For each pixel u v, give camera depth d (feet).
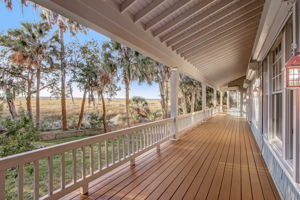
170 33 13.08
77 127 34.73
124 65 36.06
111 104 44.96
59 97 30.73
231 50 19.93
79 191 8.10
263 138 12.82
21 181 5.45
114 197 7.62
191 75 22.50
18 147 13.47
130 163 11.31
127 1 8.90
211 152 14.28
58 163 16.98
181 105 54.75
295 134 5.81
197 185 8.73
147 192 8.04
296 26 5.48
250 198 7.60
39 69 27.22
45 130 29.55
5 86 23.27
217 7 11.10
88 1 7.35
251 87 26.45
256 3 11.86
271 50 11.03
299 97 5.75
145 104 49.39
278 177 8.25
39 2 6.17
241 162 11.98
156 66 42.57
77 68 31.35
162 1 9.07
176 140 18.34
